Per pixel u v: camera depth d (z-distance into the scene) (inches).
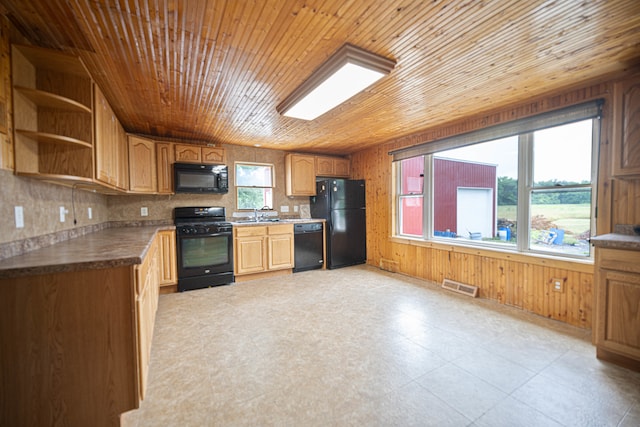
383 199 186.2
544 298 107.0
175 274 140.1
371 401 61.2
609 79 89.0
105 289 52.1
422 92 98.6
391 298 129.0
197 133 151.2
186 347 85.8
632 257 70.3
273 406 60.0
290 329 97.9
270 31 62.9
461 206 180.9
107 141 88.7
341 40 67.0
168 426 54.6
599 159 91.7
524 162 113.5
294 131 148.8
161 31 62.4
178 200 162.6
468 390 64.5
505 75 86.3
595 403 59.7
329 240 188.1
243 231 159.6
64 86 69.7
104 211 136.6
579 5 54.9
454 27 62.1
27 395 48.4
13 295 47.1
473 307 117.0
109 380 52.7
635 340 69.7
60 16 56.6
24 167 59.2
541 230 110.4
